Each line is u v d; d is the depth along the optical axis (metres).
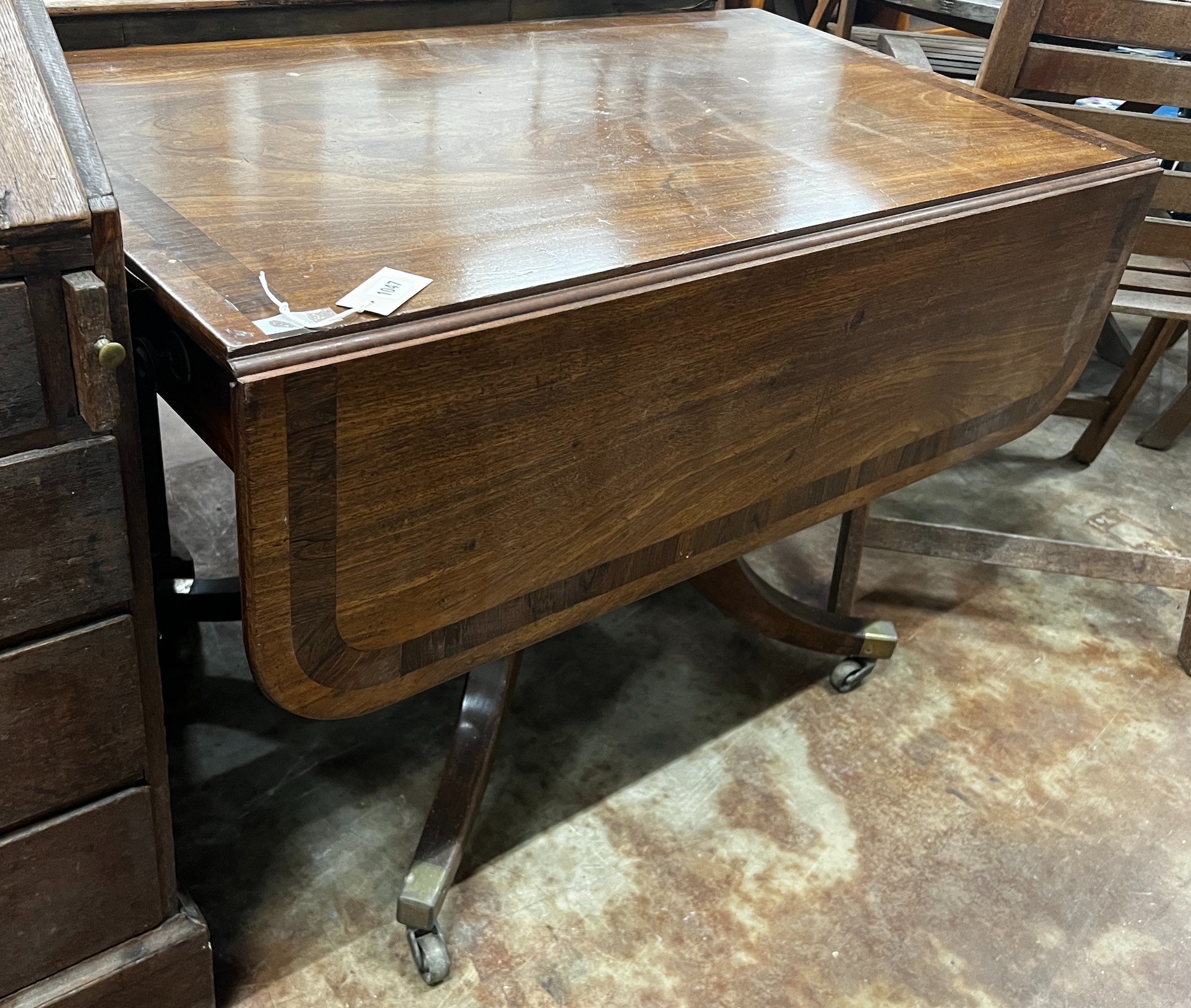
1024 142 1.33
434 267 0.87
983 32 2.38
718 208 1.05
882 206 1.09
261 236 0.89
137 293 0.85
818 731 1.54
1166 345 2.02
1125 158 1.32
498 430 0.89
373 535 0.87
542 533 0.99
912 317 1.17
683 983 1.20
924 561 1.90
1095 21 1.49
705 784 1.45
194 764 1.41
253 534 0.79
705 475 1.09
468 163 1.08
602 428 0.97
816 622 1.57
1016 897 1.33
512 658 1.31
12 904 0.91
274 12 1.37
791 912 1.29
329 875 1.29
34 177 0.66
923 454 1.34
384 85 1.26
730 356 1.02
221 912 1.23
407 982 1.18
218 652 1.60
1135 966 1.27
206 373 0.83
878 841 1.39
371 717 1.51
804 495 1.23
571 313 0.88
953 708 1.61
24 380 0.70
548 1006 1.17
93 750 0.88
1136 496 2.13
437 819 1.23
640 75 1.41
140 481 0.80
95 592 0.81
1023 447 2.26
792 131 1.27
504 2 1.56
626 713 1.55
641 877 1.31
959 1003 1.21
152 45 1.29
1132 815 1.46
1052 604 1.84
